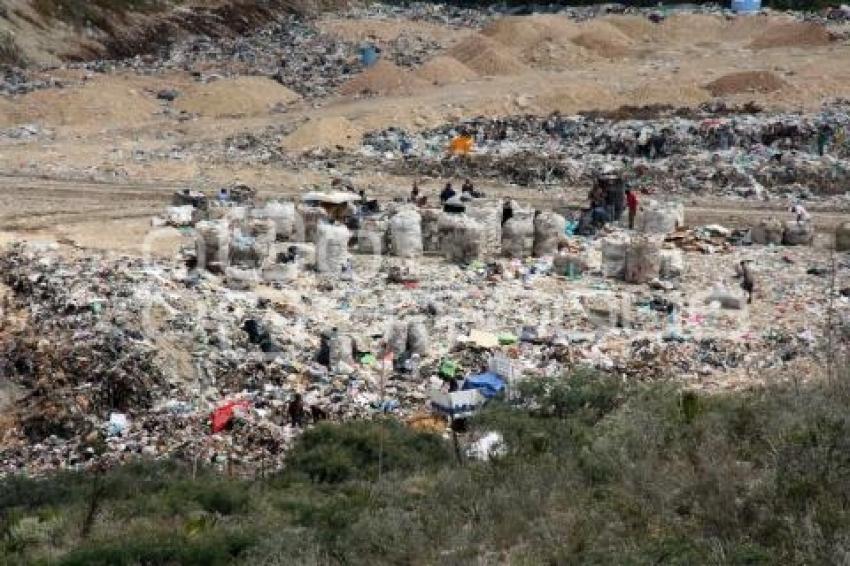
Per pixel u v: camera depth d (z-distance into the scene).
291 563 41.72
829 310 98.44
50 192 151.00
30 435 76.00
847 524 34.53
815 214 141.62
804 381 63.50
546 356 87.12
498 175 163.50
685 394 53.38
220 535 46.16
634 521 39.41
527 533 40.94
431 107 195.25
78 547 47.03
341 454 63.12
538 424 59.91
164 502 54.62
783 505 36.81
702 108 193.25
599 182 136.75
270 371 83.19
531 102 199.50
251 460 69.94
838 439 40.00
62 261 107.31
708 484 40.38
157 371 80.88
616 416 53.81
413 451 64.12
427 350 88.75
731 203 148.00
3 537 51.59
